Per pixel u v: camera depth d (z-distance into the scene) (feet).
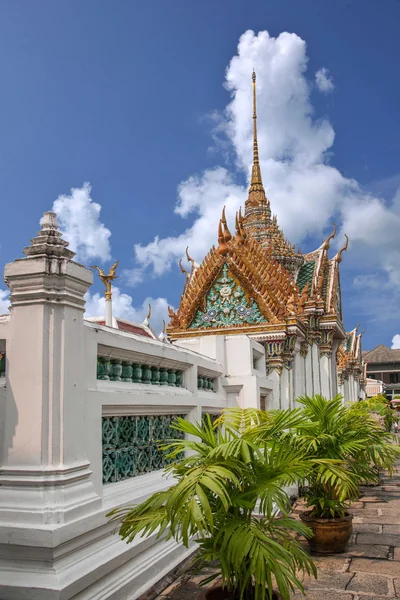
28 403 14.01
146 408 19.42
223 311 42.63
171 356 22.13
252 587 13.32
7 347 14.52
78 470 14.48
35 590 12.38
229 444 13.35
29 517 13.08
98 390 16.34
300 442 21.31
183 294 47.32
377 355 255.91
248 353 30.37
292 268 56.08
